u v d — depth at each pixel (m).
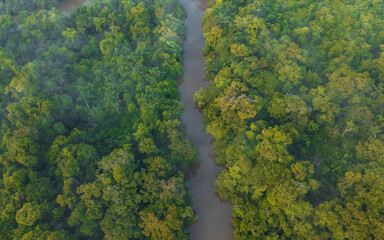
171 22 122.69
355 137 82.31
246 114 82.19
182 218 76.19
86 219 71.44
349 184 70.56
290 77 90.81
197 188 87.25
